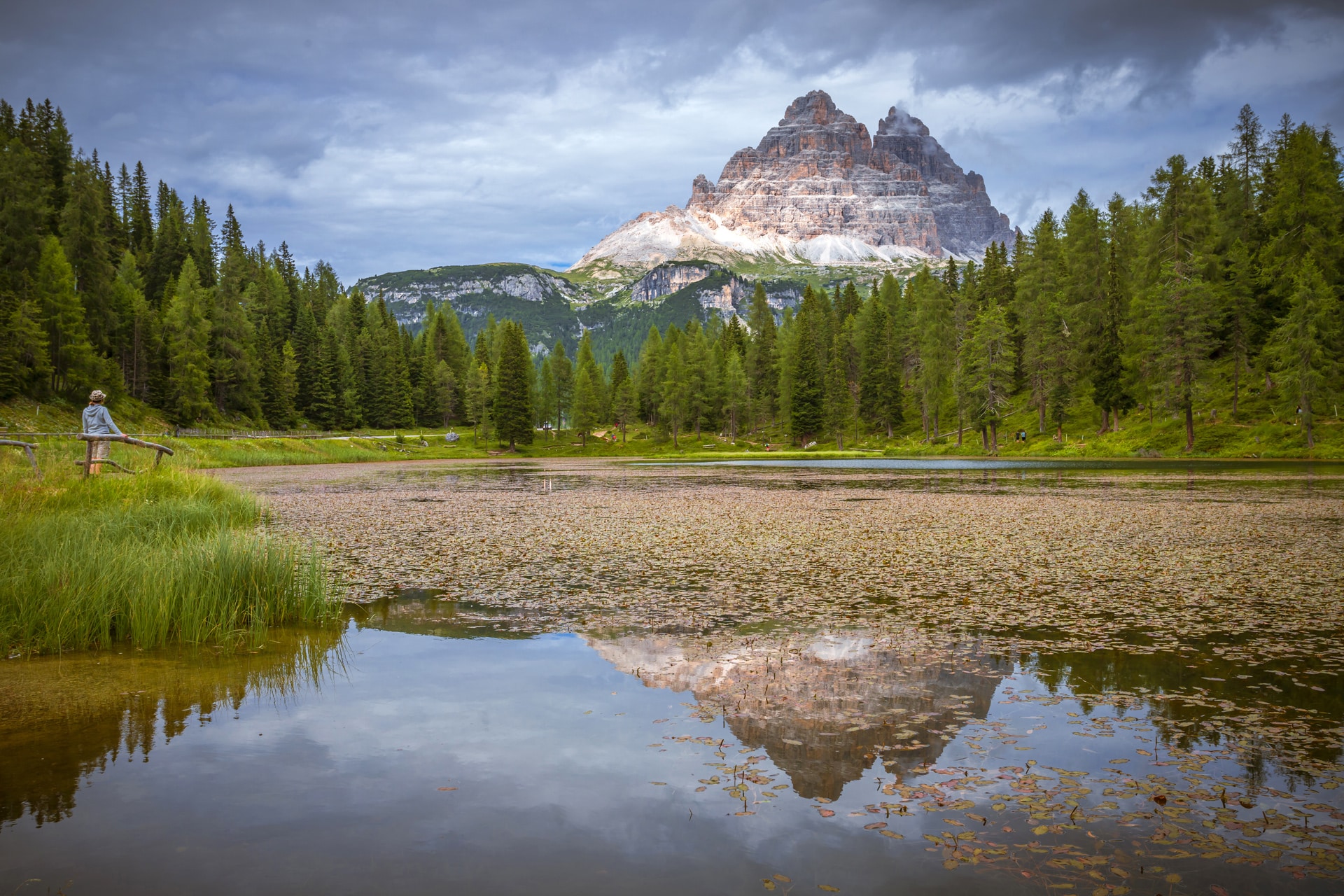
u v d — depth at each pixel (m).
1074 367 72.06
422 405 129.50
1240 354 60.78
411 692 7.12
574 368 143.00
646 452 110.88
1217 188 74.81
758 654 8.48
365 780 5.16
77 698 6.89
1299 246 61.12
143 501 16.19
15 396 65.38
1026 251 98.31
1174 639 9.02
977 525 19.77
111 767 5.32
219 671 7.80
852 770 5.44
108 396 73.94
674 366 113.06
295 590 10.28
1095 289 75.81
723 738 6.02
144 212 126.75
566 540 17.28
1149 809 4.84
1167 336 59.03
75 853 4.16
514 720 6.39
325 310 143.12
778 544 16.66
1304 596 11.22
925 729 6.25
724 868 4.07
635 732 6.14
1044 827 4.60
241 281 119.75
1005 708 6.75
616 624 9.84
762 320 150.38
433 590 11.89
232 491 21.31
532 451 111.44
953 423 95.19
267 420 101.00
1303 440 53.78
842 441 105.00
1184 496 27.48
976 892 3.84
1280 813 4.80
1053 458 66.94
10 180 76.56
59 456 20.05
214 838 4.33
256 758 5.50
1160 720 6.46
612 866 4.07
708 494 30.84
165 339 85.62
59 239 80.44
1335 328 55.62
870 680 7.58
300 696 6.98
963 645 8.80
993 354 75.50
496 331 168.88
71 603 8.70
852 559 14.65
